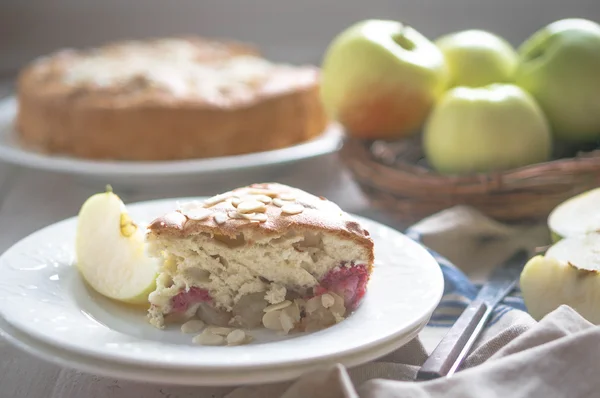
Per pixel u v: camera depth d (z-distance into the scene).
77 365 0.39
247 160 0.65
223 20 1.05
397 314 0.43
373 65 0.62
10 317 0.42
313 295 0.46
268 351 0.40
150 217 0.53
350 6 1.03
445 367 0.42
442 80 0.63
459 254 0.56
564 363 0.40
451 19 1.01
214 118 0.68
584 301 0.46
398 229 0.62
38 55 1.06
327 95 0.65
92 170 0.64
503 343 0.44
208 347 0.41
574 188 0.58
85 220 0.48
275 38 1.05
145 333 0.45
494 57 0.65
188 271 0.46
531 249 0.57
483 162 0.60
